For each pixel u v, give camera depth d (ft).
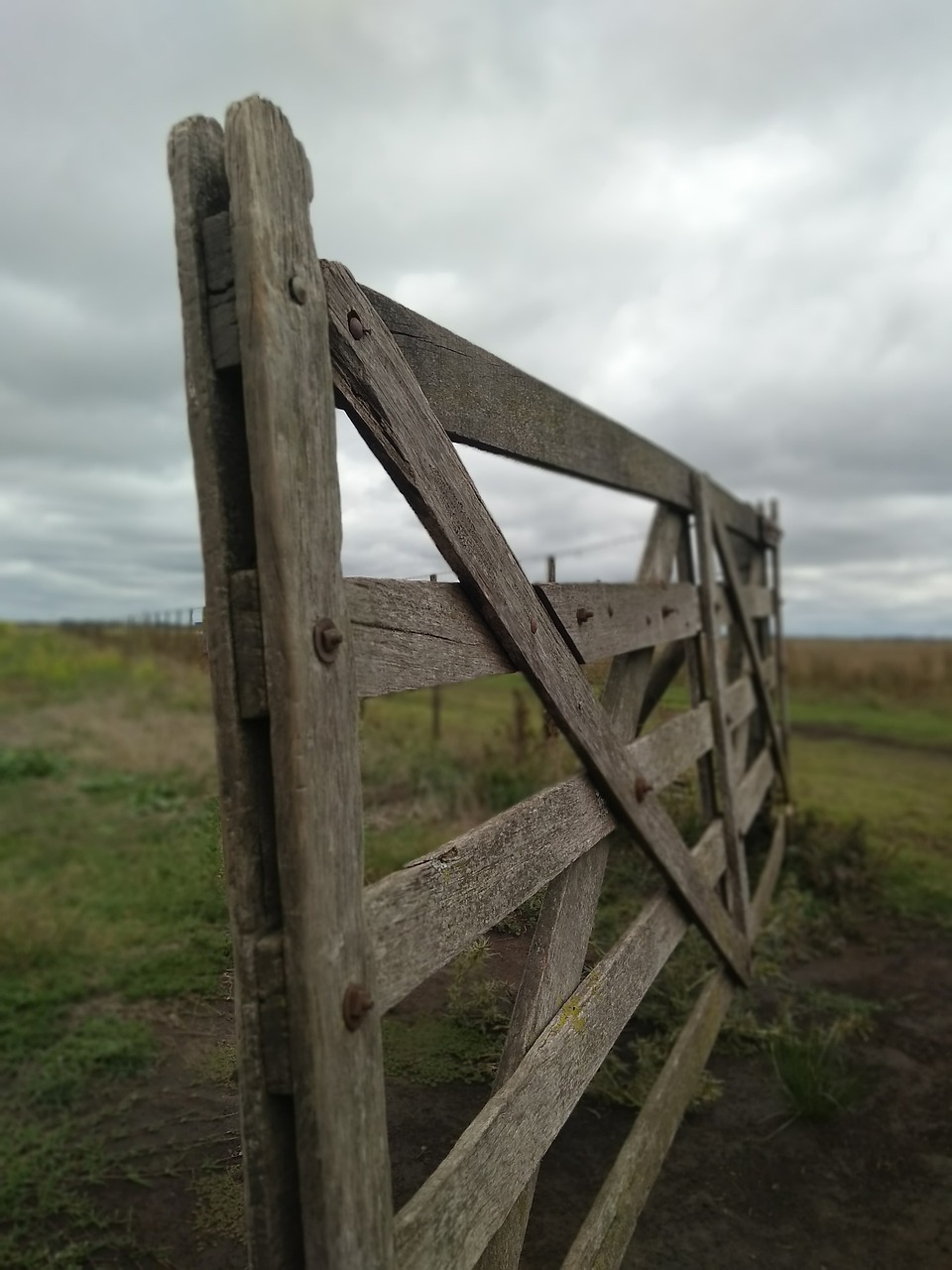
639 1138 8.48
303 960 3.99
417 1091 7.16
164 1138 9.46
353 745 4.46
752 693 18.56
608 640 8.47
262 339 3.99
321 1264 4.01
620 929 10.32
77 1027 11.80
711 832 12.23
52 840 20.15
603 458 9.08
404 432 5.20
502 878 5.95
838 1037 12.34
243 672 4.11
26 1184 8.81
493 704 43.27
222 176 4.35
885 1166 9.62
